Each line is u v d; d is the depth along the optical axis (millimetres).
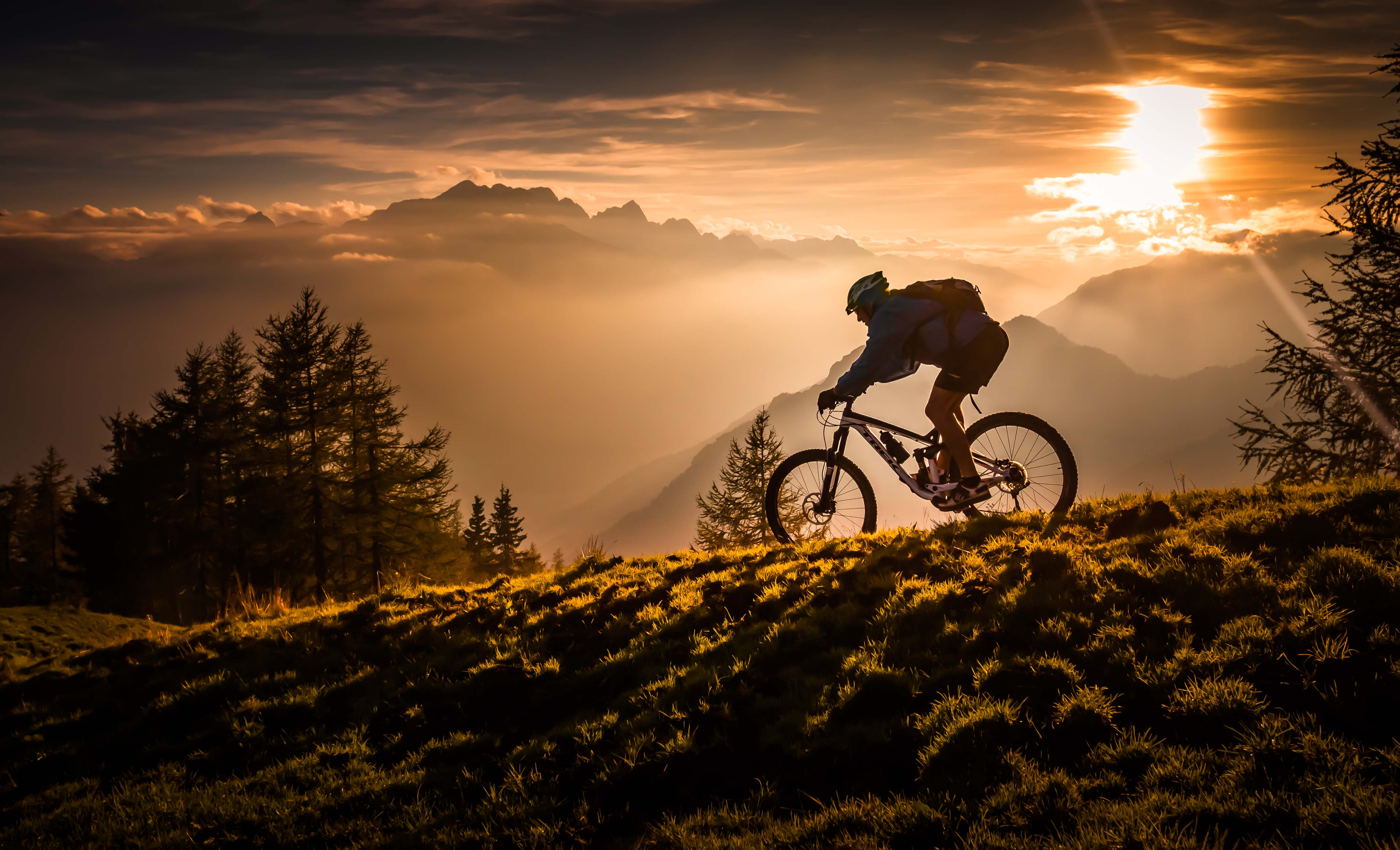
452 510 38219
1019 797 4023
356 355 36281
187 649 9586
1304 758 3834
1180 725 4355
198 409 39469
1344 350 15016
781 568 7910
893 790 4480
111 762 7246
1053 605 5758
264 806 5891
